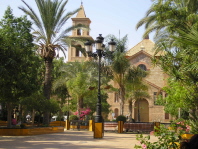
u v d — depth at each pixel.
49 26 26.00
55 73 44.44
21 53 20.39
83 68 33.69
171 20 16.66
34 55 29.61
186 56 11.38
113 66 27.88
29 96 22.59
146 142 7.19
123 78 28.44
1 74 17.48
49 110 25.84
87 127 32.06
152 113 46.44
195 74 11.23
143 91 33.88
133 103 47.53
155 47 24.25
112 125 27.14
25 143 14.38
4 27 28.00
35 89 23.58
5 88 19.23
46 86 26.34
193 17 14.91
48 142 15.05
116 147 12.91
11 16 29.20
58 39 27.00
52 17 25.84
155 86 46.50
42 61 38.66
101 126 17.91
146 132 26.08
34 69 27.56
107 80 30.73
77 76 32.12
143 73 29.44
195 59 11.28
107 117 48.41
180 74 11.49
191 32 9.07
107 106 42.84
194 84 11.55
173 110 30.41
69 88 32.88
